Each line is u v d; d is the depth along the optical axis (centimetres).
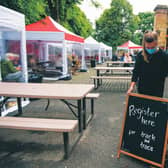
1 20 380
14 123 256
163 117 227
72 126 244
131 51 2233
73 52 1577
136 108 248
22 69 487
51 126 244
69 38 857
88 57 2172
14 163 244
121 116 418
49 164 241
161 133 226
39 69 925
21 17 459
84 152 269
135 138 246
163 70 243
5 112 422
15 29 445
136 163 242
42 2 1338
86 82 875
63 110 461
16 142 302
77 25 2361
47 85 394
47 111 452
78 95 291
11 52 537
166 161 238
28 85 395
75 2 1692
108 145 288
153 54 239
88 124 371
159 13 1836
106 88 753
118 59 2161
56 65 1021
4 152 272
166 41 1836
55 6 1472
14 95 304
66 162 245
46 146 289
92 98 397
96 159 251
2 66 496
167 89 704
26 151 274
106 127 357
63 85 392
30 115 422
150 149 233
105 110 462
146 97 240
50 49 1286
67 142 248
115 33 3750
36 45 1050
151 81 253
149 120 237
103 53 2708
